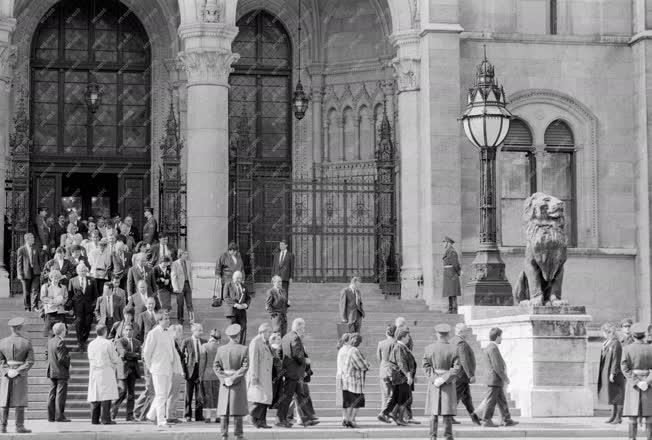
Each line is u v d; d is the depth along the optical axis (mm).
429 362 24328
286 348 26922
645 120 42844
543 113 43281
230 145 44344
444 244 41062
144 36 48062
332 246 43156
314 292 42062
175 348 27094
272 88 48562
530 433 26406
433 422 24250
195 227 40094
